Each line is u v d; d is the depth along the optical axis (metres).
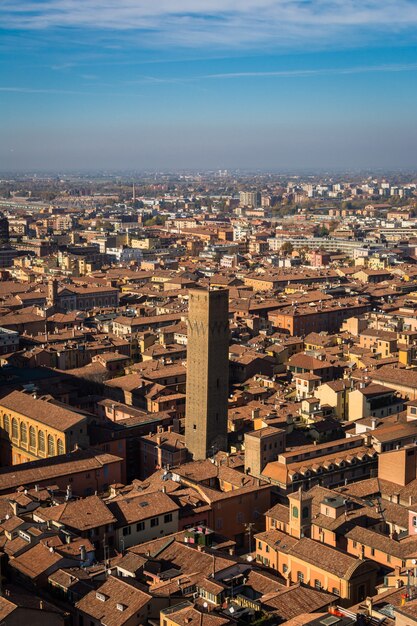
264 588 160.25
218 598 152.38
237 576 164.62
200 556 169.88
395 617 132.38
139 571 164.75
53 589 160.88
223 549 183.62
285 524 194.25
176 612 142.62
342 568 163.12
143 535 191.00
